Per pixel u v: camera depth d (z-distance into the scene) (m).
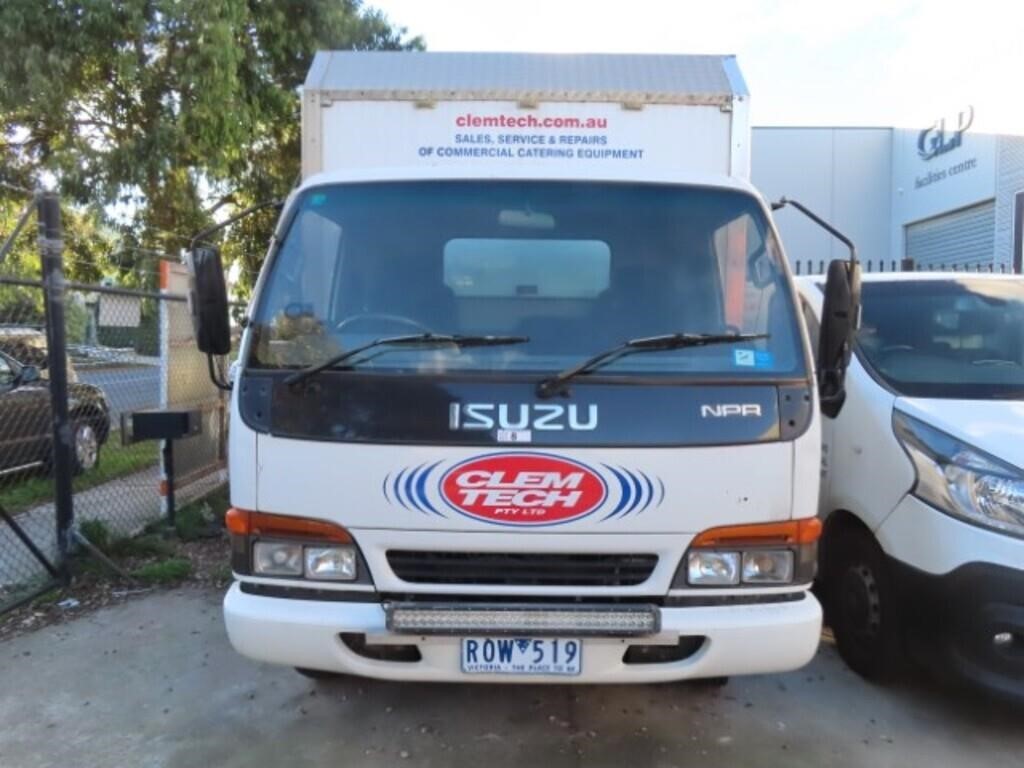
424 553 3.18
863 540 4.23
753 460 3.16
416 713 3.99
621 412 3.15
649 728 3.86
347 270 3.52
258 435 3.21
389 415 3.15
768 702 4.09
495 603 3.14
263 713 4.00
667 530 3.13
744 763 3.58
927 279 5.10
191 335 7.78
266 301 3.42
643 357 3.27
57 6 12.52
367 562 3.17
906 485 3.85
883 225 18.61
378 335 3.38
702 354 3.29
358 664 3.19
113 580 5.73
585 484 3.11
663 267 3.50
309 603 3.20
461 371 3.21
